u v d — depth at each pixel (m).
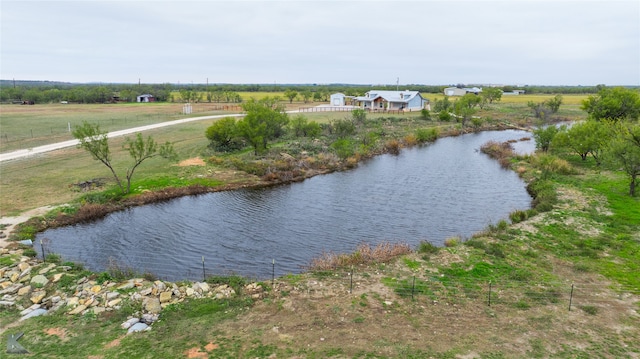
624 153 30.95
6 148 45.31
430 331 14.17
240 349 12.91
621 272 19.23
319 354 12.68
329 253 23.08
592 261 20.45
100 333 13.80
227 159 43.38
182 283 17.64
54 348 12.93
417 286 17.59
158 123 68.19
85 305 15.41
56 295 16.17
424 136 63.44
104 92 127.75
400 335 13.85
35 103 118.12
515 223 26.47
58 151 44.44
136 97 132.50
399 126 73.75
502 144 57.41
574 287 17.80
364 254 21.12
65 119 71.56
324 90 163.75
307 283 17.78
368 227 27.53
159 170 38.59
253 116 45.84
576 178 37.38
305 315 15.05
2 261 19.09
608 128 41.41
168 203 31.77
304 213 30.25
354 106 109.00
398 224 28.12
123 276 18.25
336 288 17.33
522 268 19.61
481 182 39.44
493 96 123.44
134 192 32.28
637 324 14.97
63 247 23.30
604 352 13.16
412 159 50.62
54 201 29.02
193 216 29.09
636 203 29.42
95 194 30.45
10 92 123.81
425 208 31.55
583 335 14.16
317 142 54.31
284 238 25.52
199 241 24.80
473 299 16.64
